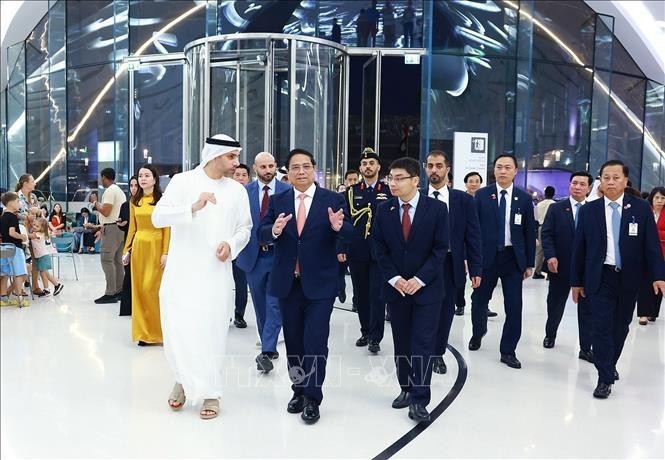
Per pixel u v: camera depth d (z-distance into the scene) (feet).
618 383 13.70
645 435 10.62
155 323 16.29
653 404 12.26
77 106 44.88
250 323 19.36
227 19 32.76
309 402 10.94
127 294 20.07
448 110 29.55
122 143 39.88
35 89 49.60
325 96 29.22
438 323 12.09
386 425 10.86
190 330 11.14
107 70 43.65
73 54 44.73
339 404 11.95
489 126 29.99
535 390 13.01
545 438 10.41
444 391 12.83
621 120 46.91
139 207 16.35
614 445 10.17
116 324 18.94
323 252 11.03
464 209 13.47
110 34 43.50
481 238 14.57
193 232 11.25
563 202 16.48
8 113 54.39
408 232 10.97
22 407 11.66
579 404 12.18
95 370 14.10
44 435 10.32
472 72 29.71
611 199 12.75
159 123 42.80
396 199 11.17
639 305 20.18
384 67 43.27
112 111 43.55
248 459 9.40
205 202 10.75
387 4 36.58
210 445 9.93
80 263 34.58
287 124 27.66
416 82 43.45
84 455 9.53
